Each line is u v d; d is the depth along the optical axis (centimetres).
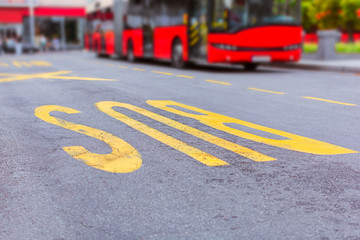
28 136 499
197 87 977
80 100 761
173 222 279
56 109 671
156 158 413
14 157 419
